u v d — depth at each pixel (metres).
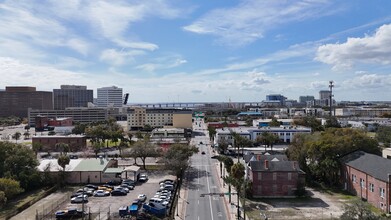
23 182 86.25
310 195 83.50
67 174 94.81
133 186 91.75
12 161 88.75
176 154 100.62
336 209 71.69
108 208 72.94
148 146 117.25
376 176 72.75
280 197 82.12
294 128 182.75
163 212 67.69
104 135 160.88
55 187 89.25
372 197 75.06
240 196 80.19
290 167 83.69
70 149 150.25
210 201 77.81
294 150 102.06
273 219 65.50
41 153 145.88
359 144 96.00
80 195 81.00
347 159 89.56
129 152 123.00
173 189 85.81
